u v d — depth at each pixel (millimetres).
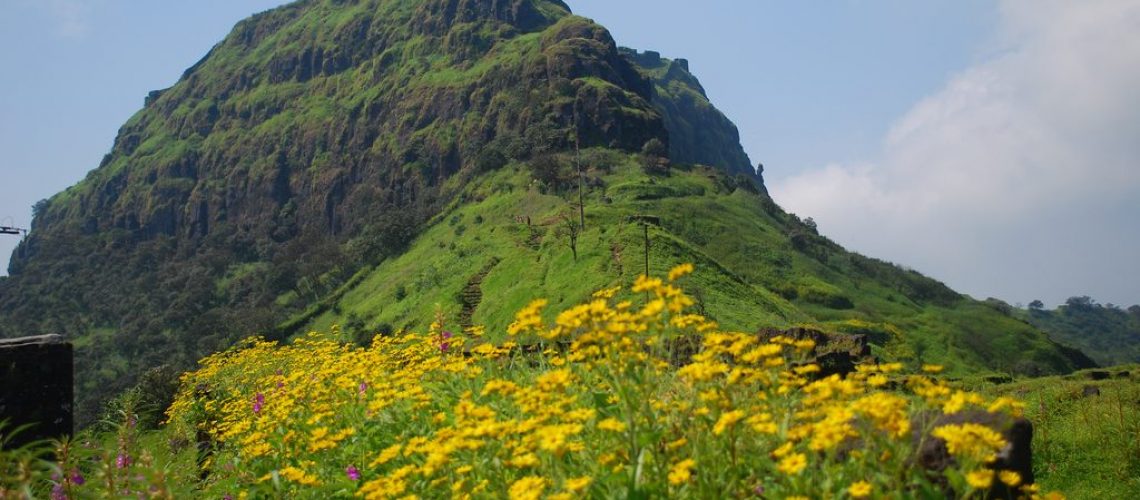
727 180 143625
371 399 7617
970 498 4574
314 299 135125
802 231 131250
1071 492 8641
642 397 4785
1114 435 9852
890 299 114312
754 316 67562
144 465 6453
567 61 162125
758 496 4340
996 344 105438
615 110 147625
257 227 198125
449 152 169625
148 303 163250
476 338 8922
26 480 5363
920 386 4828
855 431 4262
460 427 5059
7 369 8594
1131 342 185625
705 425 4641
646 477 4543
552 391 5254
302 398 7984
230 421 9992
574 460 5051
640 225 88750
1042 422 11406
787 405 4926
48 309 174250
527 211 118375
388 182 178375
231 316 130375
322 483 6062
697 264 80938
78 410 101562
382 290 113125
